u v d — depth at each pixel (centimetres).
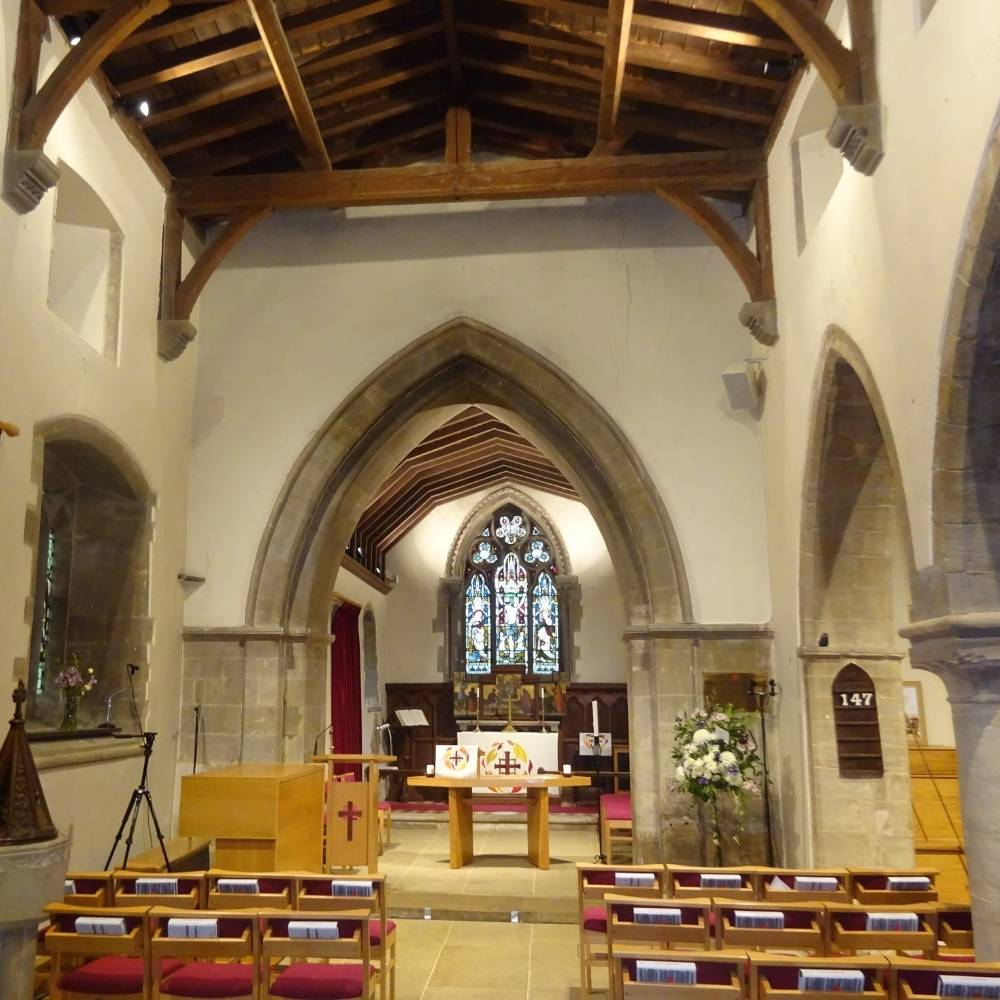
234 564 823
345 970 406
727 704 763
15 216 544
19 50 550
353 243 873
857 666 668
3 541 526
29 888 357
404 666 1622
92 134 650
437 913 715
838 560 670
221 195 784
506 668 1585
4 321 530
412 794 1543
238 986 395
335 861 752
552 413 850
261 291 868
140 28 629
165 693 769
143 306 736
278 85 734
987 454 422
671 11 642
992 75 372
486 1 706
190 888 447
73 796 604
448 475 1506
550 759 1003
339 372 851
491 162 871
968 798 421
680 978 321
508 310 849
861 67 511
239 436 844
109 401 673
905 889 468
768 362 766
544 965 595
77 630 721
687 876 484
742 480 805
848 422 623
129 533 739
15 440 540
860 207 534
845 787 657
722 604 788
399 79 771
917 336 452
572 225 860
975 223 384
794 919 405
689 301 838
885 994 314
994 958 398
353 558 1311
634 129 775
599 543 1636
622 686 1554
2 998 353
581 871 497
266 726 791
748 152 762
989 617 406
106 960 422
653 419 820
